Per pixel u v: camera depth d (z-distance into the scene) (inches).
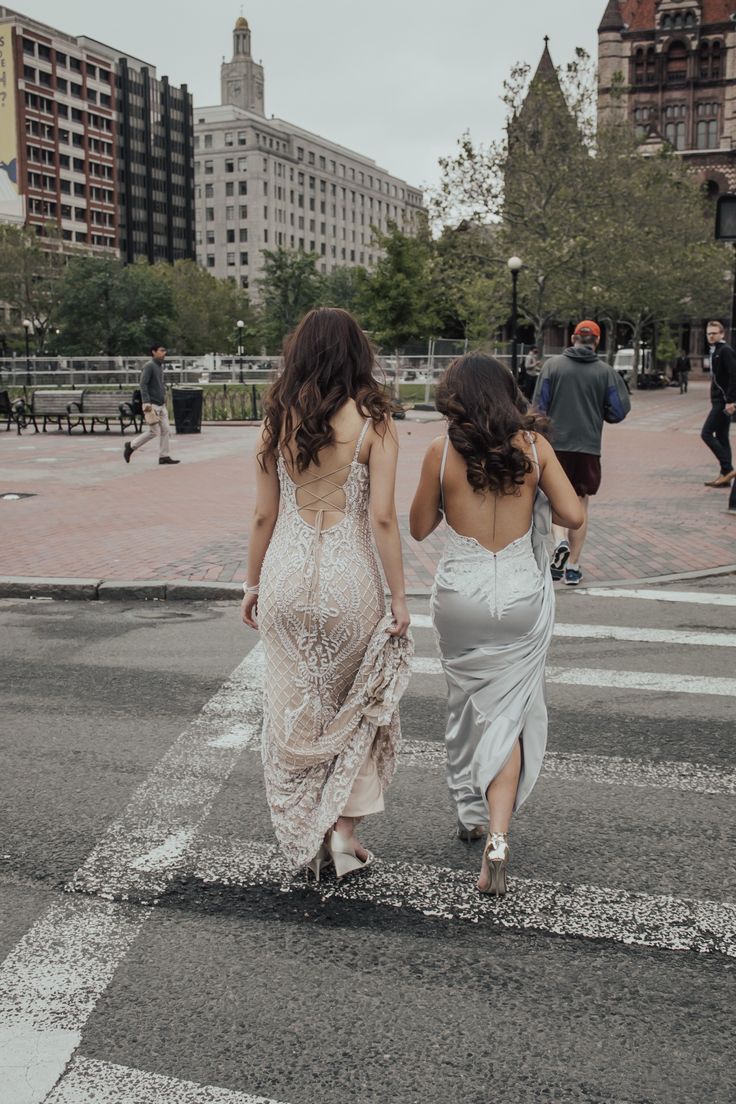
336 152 6870.1
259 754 185.5
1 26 4581.7
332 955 119.0
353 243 7150.6
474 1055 100.3
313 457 123.5
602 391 323.6
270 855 145.6
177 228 5930.1
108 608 310.8
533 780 134.6
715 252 2102.6
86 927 125.6
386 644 129.5
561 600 313.1
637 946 121.1
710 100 2918.3
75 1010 108.0
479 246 1653.5
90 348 3400.6
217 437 933.8
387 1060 99.5
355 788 132.6
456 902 131.9
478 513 132.0
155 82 5708.7
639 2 2965.1
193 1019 106.3
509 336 2490.2
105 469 656.4
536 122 1630.2
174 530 424.8
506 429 128.3
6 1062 99.3
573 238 1579.7
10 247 3225.9
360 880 138.1
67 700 218.4
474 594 131.8
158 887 136.0
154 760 182.7
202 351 3762.3
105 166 5246.1
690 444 831.1
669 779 174.2
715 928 125.3
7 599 324.5
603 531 421.4
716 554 373.4
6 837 151.6
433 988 112.0
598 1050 101.1
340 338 125.3
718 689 226.1
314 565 126.0
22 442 877.2
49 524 442.3
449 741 142.9
